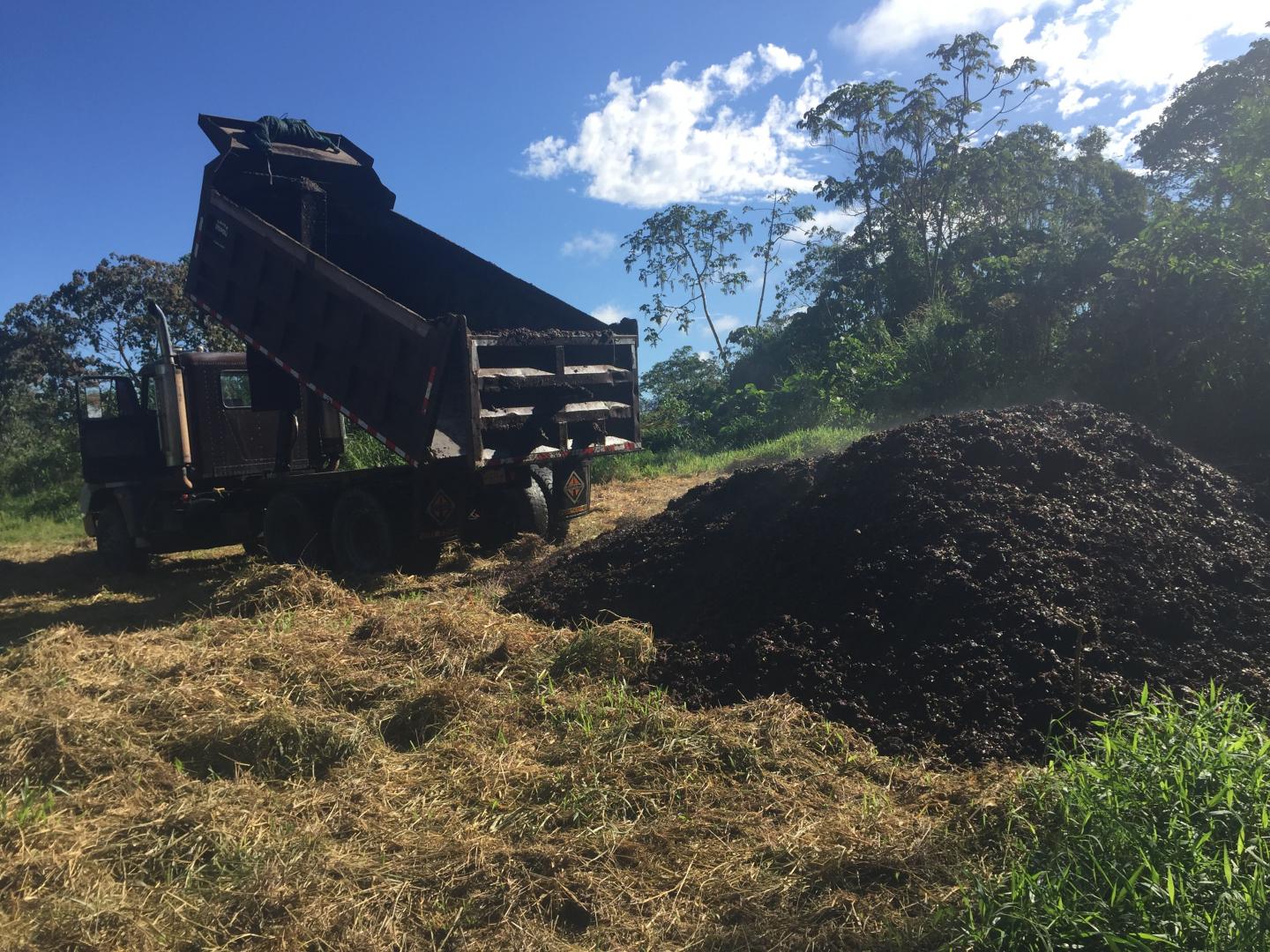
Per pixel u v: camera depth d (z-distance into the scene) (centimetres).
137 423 996
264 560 1007
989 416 602
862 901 272
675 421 2311
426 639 514
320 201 883
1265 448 844
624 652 473
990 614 436
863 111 2792
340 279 763
